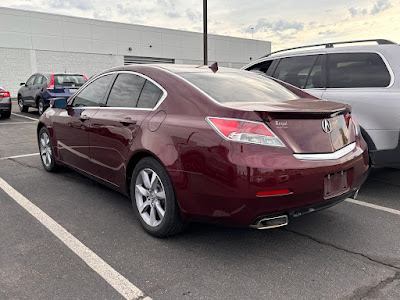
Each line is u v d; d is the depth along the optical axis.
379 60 4.36
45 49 27.38
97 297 2.35
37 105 12.80
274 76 5.38
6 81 25.67
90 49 29.97
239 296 2.37
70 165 4.67
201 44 38.34
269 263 2.80
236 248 3.06
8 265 2.75
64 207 3.99
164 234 3.13
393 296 2.36
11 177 5.17
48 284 2.50
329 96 4.57
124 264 2.78
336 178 2.88
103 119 3.77
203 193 2.73
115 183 3.72
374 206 4.08
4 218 3.67
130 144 3.33
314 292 2.41
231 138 2.61
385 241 3.20
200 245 3.10
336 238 3.26
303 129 2.75
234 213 2.63
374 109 4.15
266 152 2.58
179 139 2.87
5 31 25.23
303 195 2.65
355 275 2.62
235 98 3.09
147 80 3.52
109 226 3.49
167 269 2.71
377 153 4.16
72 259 2.85
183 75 3.35
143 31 33.31
